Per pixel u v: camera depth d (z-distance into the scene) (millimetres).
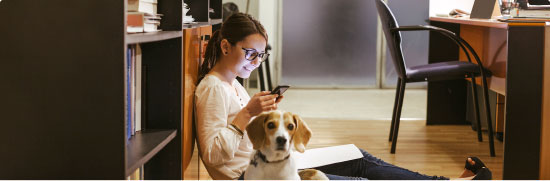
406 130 3865
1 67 1084
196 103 1628
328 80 6164
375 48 6133
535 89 2365
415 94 5820
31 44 1078
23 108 1095
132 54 1358
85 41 1068
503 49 3191
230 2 5406
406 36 6059
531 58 2357
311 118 4352
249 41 1659
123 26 1060
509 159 2396
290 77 6141
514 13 2848
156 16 1438
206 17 2275
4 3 1069
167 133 1425
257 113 1542
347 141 3520
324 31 6090
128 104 1346
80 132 1094
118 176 1097
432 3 4520
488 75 3309
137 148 1267
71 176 1103
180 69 1476
